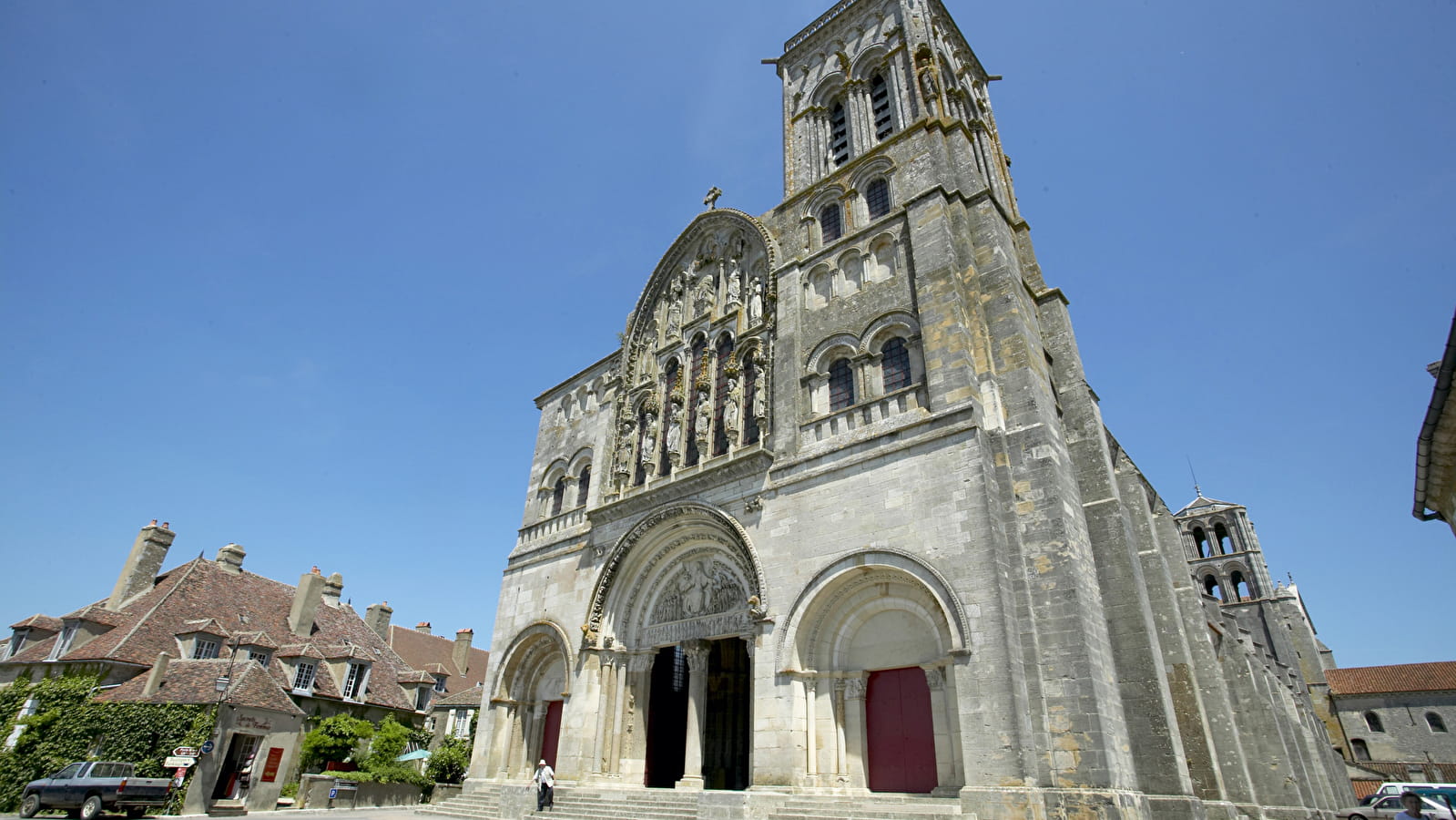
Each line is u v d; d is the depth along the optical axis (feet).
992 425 74.69
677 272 128.57
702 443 101.35
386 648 179.01
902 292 88.69
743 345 105.19
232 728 111.34
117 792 91.35
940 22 128.77
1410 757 210.18
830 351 93.20
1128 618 69.15
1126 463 90.84
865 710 74.28
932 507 71.61
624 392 123.44
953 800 62.08
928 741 68.95
